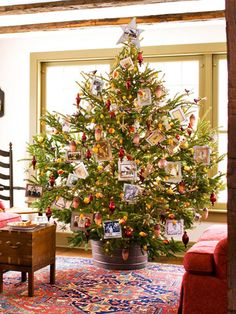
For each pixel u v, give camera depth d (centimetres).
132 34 364
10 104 533
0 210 416
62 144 384
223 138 474
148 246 366
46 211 358
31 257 295
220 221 459
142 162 362
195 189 355
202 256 243
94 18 453
